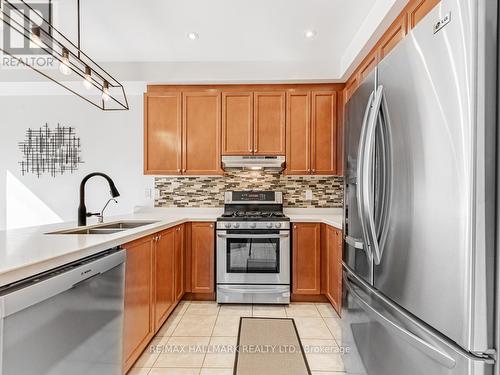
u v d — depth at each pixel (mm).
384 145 1245
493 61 818
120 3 2236
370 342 1383
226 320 2664
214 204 3623
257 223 3035
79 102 3641
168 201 3637
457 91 854
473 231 813
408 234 1078
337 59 3170
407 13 1871
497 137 816
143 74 3229
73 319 1186
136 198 3643
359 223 1538
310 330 2469
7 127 3627
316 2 2229
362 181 1346
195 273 3111
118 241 1550
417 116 1028
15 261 1011
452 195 874
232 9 2318
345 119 1844
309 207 3600
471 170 818
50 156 3637
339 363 1998
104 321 1416
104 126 3637
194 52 3037
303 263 3070
